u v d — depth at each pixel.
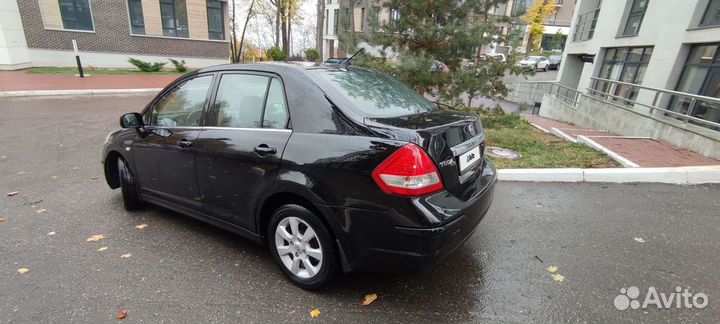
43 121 8.46
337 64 3.24
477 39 7.18
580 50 19.17
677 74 11.43
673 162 5.80
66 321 2.34
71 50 18.42
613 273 2.94
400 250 2.27
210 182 3.06
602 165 5.60
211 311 2.46
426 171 2.23
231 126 2.95
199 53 22.33
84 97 12.21
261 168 2.66
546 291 2.70
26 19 17.00
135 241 3.36
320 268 2.57
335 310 2.48
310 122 2.54
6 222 3.67
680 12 11.28
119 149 3.86
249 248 3.27
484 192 2.72
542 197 4.53
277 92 2.77
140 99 12.41
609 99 14.08
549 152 6.41
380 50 8.13
